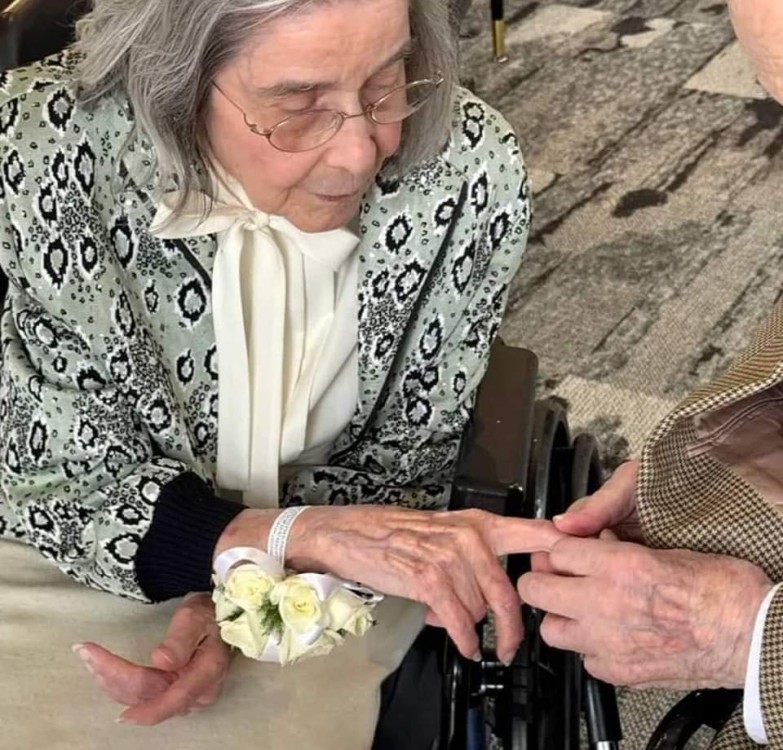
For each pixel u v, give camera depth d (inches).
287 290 43.3
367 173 38.6
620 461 83.0
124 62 37.7
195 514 41.5
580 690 45.1
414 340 46.0
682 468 37.9
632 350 93.3
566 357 92.7
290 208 40.2
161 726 40.4
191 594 43.3
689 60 134.6
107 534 41.7
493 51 135.4
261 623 37.6
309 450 47.5
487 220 44.3
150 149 39.4
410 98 40.2
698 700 40.4
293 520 41.4
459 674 42.1
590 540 38.1
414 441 48.0
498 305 46.4
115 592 43.1
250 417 44.4
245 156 38.2
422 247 43.8
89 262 40.5
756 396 38.1
